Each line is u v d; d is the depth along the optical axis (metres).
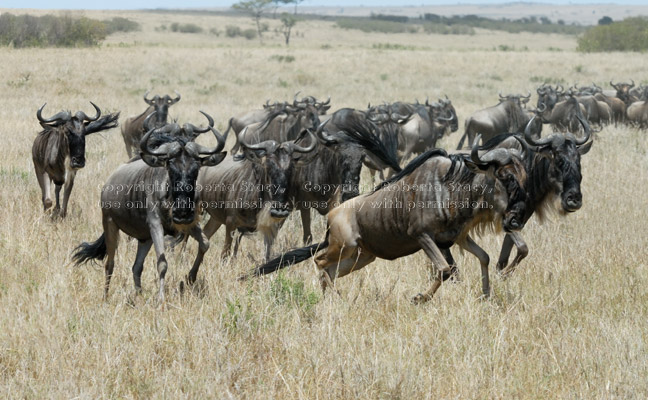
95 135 71.56
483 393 20.59
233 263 34.31
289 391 20.47
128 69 157.50
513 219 26.38
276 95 124.69
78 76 139.62
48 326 24.30
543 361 22.88
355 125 35.03
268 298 27.39
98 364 21.81
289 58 190.00
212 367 21.94
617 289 29.81
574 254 35.16
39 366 21.80
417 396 20.61
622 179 51.84
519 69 179.62
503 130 76.00
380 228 29.02
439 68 178.88
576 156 30.34
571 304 27.97
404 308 27.64
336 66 178.75
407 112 73.19
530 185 31.31
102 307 26.91
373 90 136.25
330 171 38.84
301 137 39.12
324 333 23.86
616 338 23.69
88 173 52.50
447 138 85.56
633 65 188.00
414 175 28.20
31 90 116.12
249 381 21.06
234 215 34.97
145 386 20.73
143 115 64.06
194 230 29.06
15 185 47.12
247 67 171.38
